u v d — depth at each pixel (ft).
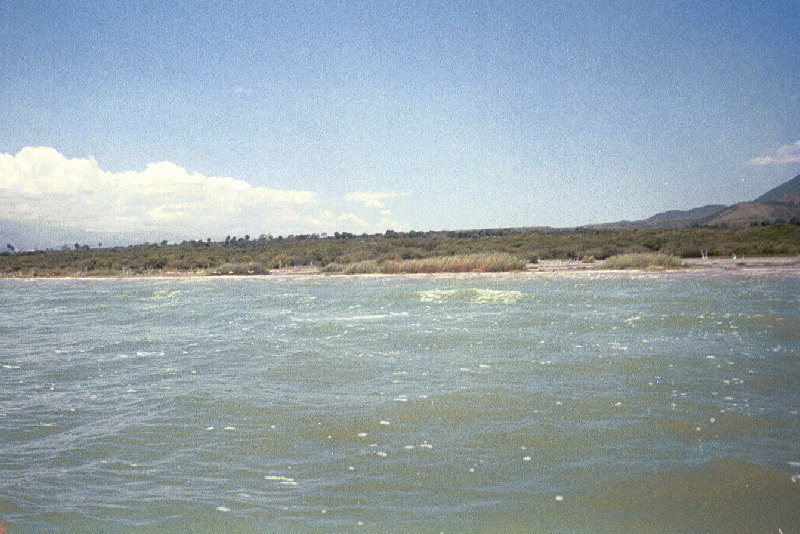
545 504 17.63
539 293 82.89
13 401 31.78
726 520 16.43
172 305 88.22
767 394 28.14
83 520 17.33
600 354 38.68
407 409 27.48
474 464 20.81
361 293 96.22
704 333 45.37
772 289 76.43
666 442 22.26
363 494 18.66
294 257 218.18
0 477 20.89
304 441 23.66
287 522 16.93
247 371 37.40
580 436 23.21
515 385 31.30
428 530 16.25
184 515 17.49
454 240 238.07
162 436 24.82
